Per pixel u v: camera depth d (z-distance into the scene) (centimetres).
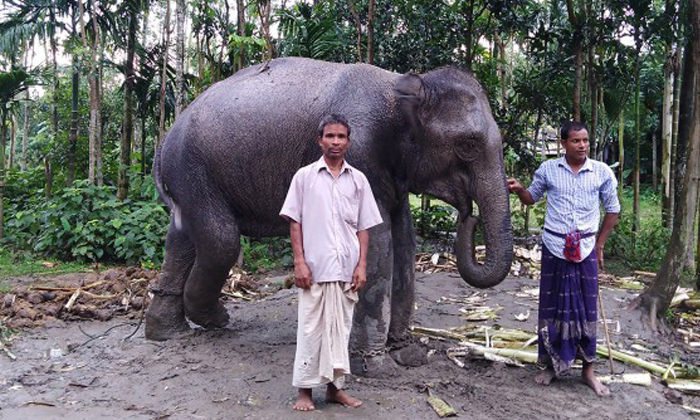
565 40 927
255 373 385
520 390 376
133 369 401
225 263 437
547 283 388
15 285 710
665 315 555
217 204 428
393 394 353
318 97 399
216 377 380
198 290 453
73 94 1174
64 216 902
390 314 396
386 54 941
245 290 691
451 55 955
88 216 919
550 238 385
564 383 390
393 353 414
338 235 318
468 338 477
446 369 405
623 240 927
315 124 395
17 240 990
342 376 324
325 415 318
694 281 703
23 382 381
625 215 1050
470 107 372
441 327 519
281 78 418
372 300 379
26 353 447
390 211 397
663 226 1032
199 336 465
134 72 1176
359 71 398
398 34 965
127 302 580
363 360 379
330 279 313
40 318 539
